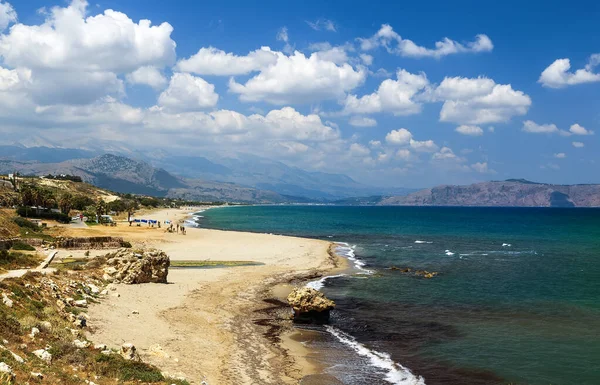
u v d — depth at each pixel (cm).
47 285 3061
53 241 7069
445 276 5888
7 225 7531
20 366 1684
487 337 3303
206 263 6425
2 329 1995
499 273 6169
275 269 6094
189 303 3872
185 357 2542
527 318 3831
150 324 3059
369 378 2520
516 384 2478
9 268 4297
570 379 2539
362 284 5278
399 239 11381
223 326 3325
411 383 2470
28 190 11975
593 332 3422
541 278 5772
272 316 3744
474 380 2519
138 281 4425
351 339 3231
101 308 3194
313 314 3641
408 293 4800
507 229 15475
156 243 8831
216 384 2227
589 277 5872
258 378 2405
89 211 14800
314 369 2620
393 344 3134
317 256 7575
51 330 2233
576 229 15538
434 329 3494
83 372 1906
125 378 1961
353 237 11912
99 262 4841
